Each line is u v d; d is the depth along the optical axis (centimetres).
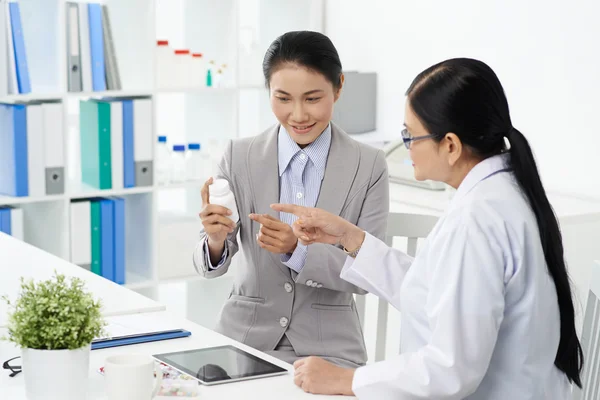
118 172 346
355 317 200
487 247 134
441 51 382
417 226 212
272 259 195
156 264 361
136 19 350
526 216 138
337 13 439
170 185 359
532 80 343
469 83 139
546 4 334
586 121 323
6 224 333
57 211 340
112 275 352
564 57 329
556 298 143
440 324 133
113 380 122
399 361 136
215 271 198
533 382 140
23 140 324
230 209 182
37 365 123
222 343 162
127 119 344
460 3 370
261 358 154
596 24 316
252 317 197
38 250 218
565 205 307
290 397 137
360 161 199
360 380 137
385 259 167
